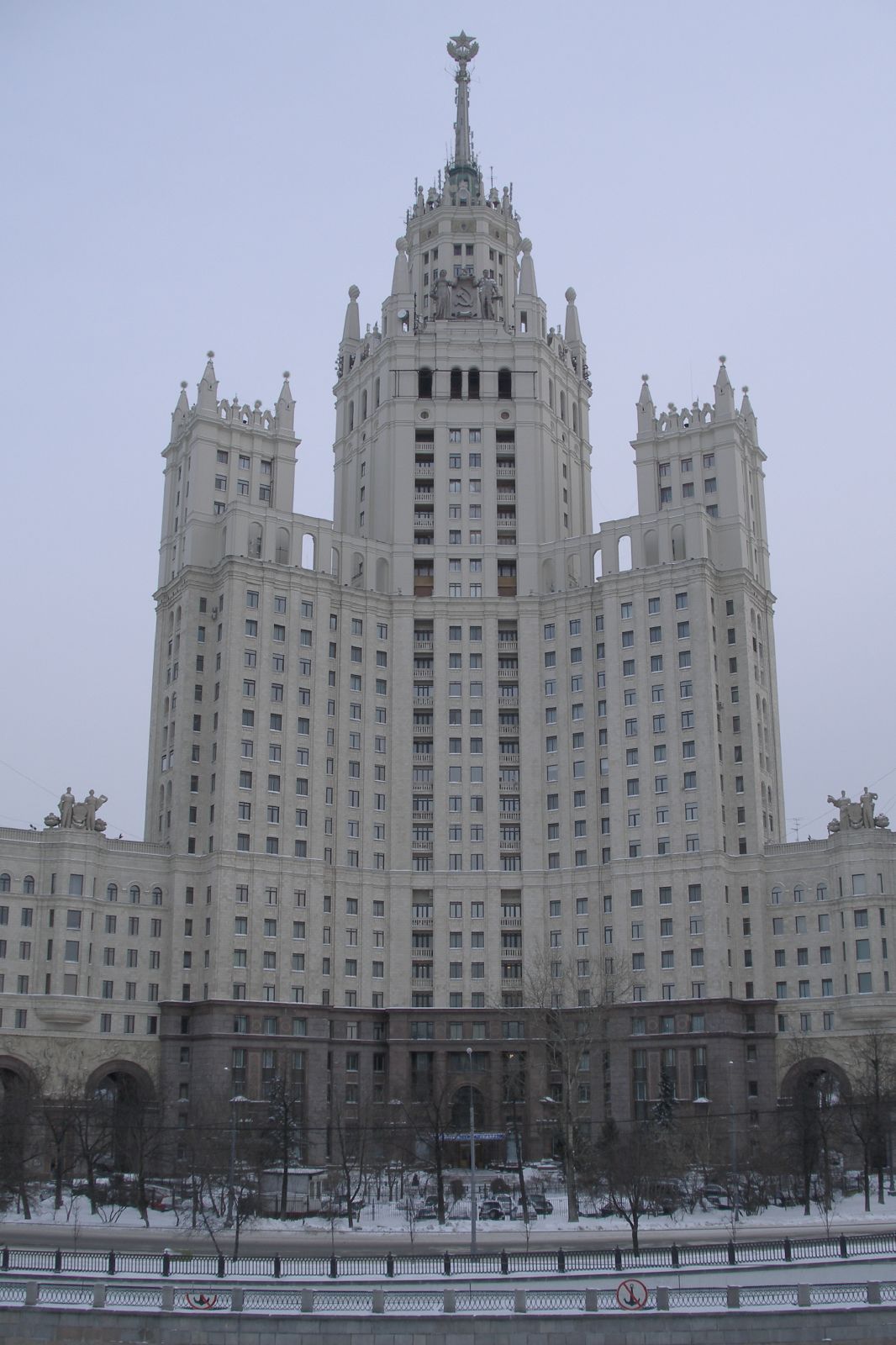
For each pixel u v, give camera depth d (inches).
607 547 6870.1
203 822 6441.9
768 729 6747.1
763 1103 6048.2
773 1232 3981.3
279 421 7160.4
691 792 6382.9
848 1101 5118.1
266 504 7017.7
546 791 6776.6
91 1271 2797.7
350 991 6491.1
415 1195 4940.9
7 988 5900.6
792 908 6254.9
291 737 6569.9
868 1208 4441.4
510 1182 5305.1
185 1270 2866.6
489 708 6909.5
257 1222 4296.3
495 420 7372.1
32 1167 5452.8
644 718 6565.0
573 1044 5561.0
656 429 7091.5
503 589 7180.1
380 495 7352.4
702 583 6569.9
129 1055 6082.7
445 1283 2664.9
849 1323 2349.9
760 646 6830.7
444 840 6756.9
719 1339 2342.5
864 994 5930.1
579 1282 2691.9
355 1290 2541.8
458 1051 6481.3
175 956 6245.1
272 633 6638.8
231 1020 6117.1
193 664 6643.7
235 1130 4680.1
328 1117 5940.0
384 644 6983.3
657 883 6353.3
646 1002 6230.3
